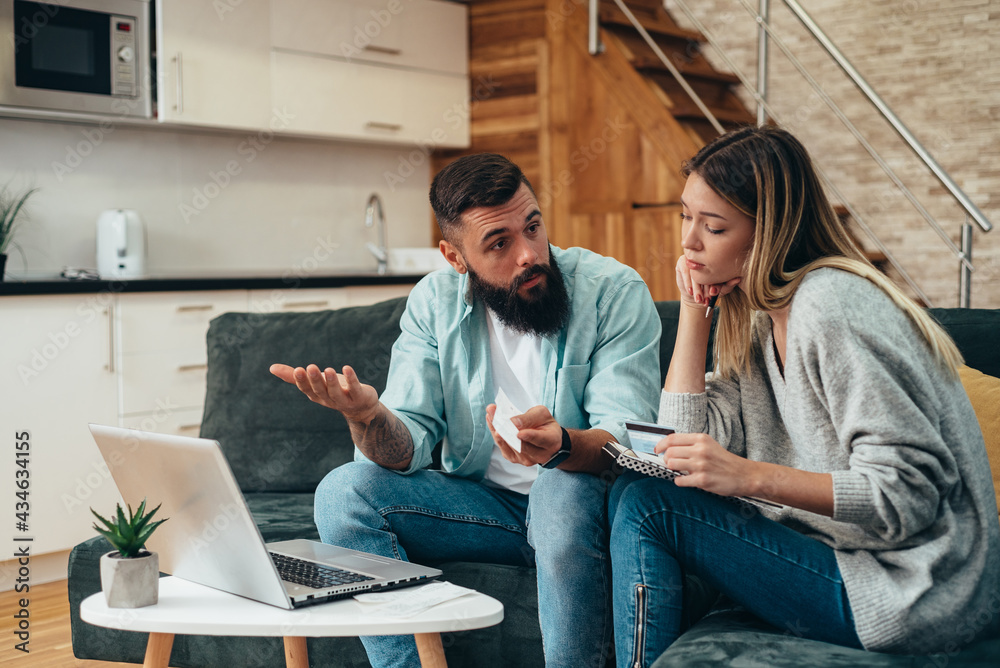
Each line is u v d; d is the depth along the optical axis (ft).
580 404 5.93
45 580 10.34
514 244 5.68
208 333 8.13
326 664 5.85
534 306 5.72
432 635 4.38
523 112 15.14
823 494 4.01
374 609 4.27
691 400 4.93
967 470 4.13
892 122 11.01
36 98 11.02
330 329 7.81
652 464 4.48
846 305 4.10
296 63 13.46
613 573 4.53
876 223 14.32
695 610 5.00
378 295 13.32
